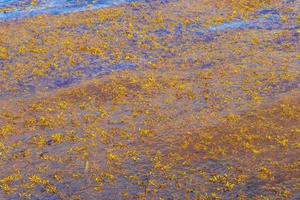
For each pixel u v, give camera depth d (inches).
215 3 2219.5
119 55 1753.2
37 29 2023.9
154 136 1163.9
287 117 1189.1
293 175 938.7
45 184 1000.9
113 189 965.8
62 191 975.0
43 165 1076.5
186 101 1352.1
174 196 923.4
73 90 1478.8
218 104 1312.7
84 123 1268.5
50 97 1451.8
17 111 1374.3
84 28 2018.9
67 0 2417.6
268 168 973.8
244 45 1760.6
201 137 1131.3
